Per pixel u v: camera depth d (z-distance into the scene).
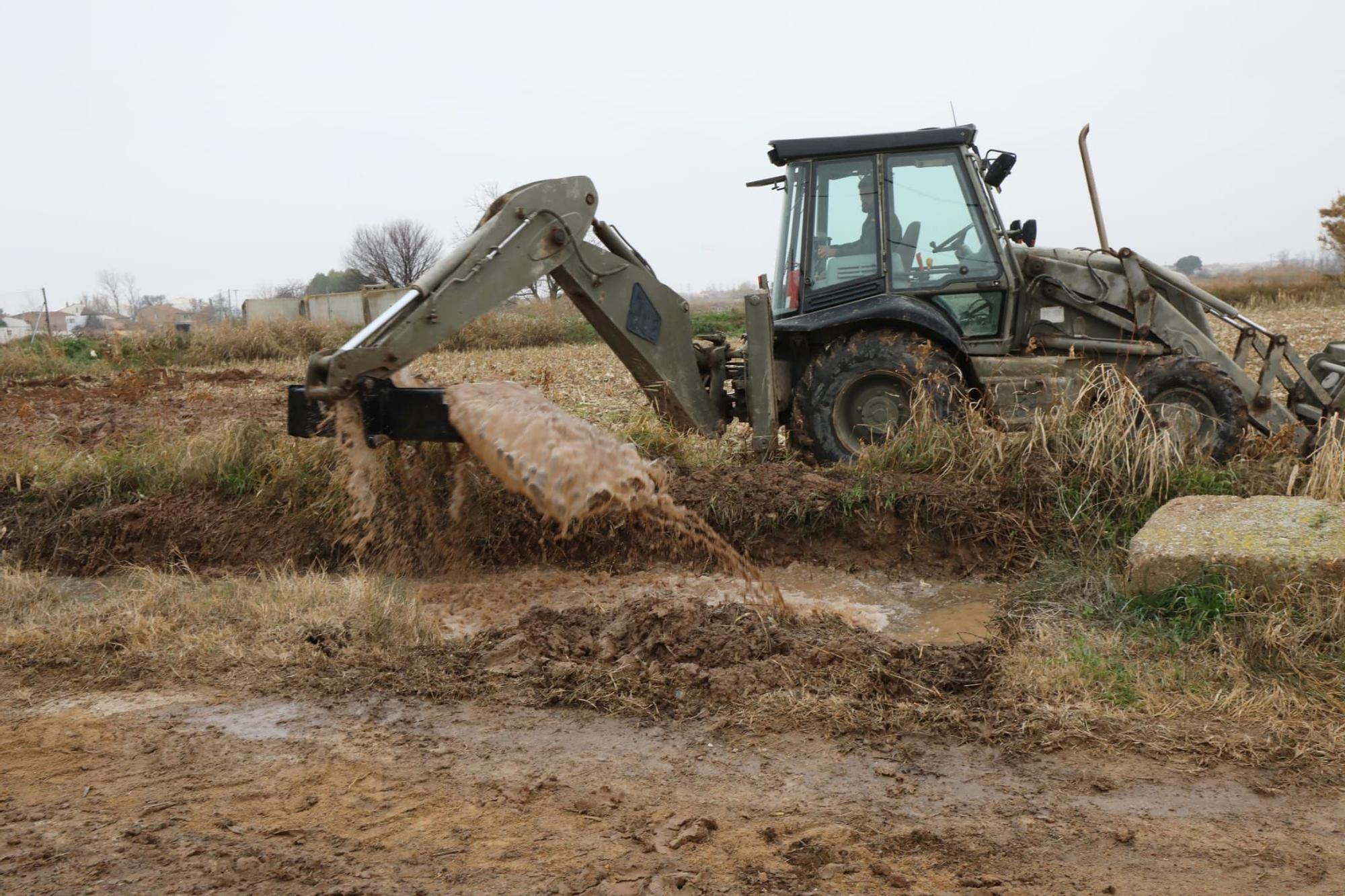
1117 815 3.43
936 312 7.74
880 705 4.27
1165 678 4.34
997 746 3.94
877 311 7.64
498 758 3.95
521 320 28.88
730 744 4.03
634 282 6.98
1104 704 4.20
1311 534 5.08
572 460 5.23
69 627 5.35
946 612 5.79
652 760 3.91
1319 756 3.76
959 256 7.95
